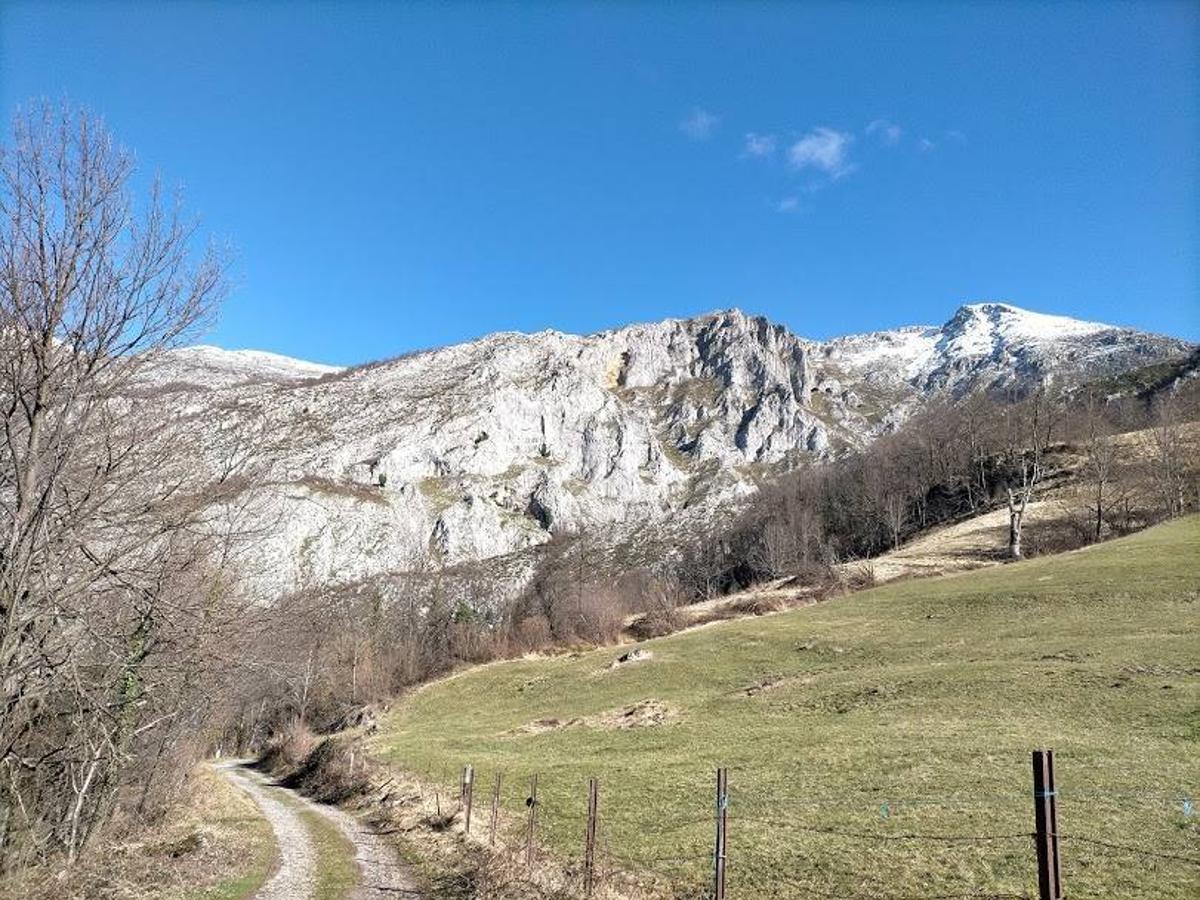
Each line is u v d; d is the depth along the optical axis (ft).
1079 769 68.85
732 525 516.32
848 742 93.91
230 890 59.67
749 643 186.80
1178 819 54.19
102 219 46.19
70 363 46.01
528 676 222.89
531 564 544.21
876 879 49.55
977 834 55.36
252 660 69.00
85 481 48.11
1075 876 46.21
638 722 139.54
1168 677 98.78
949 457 406.82
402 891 61.31
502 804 89.45
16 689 46.21
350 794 126.52
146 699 61.05
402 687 271.08
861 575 260.62
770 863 55.26
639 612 323.37
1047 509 304.30
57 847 60.85
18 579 43.50
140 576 51.39
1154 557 180.65
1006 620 155.84
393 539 485.97
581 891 51.57
